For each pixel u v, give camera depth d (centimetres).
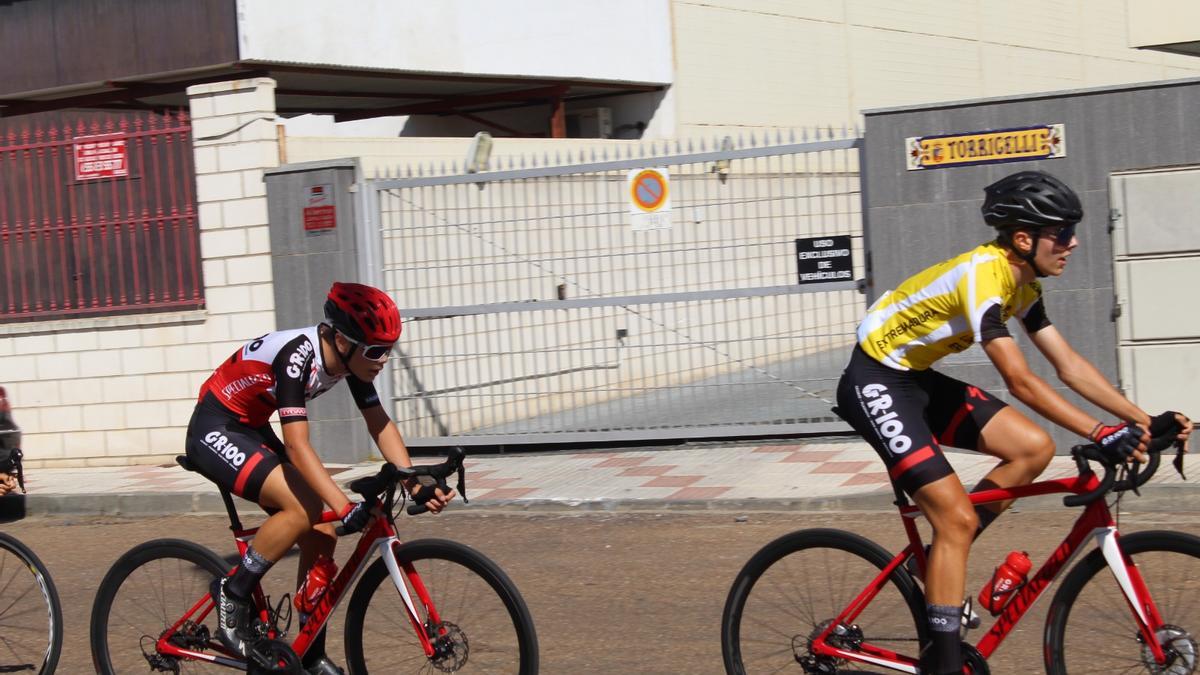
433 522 831
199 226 1046
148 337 1059
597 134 1738
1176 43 1345
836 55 1936
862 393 420
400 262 1045
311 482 425
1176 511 733
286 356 434
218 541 827
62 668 557
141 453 1069
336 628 589
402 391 1052
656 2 1672
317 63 1348
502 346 1030
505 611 424
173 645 479
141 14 1333
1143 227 849
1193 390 845
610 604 615
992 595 411
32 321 1085
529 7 1548
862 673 434
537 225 1015
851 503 782
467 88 1602
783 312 962
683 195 978
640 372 1000
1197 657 384
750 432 974
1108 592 400
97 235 1070
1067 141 862
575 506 835
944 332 407
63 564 779
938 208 898
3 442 878
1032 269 398
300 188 1022
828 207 944
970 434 419
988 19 2256
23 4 1390
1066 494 402
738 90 1775
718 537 741
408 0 1430
